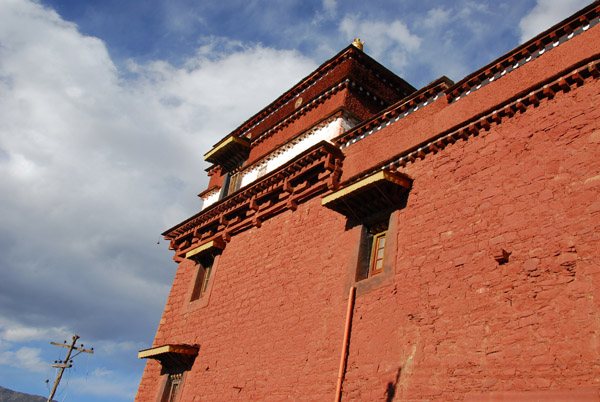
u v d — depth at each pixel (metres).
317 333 13.64
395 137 14.65
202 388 16.48
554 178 10.53
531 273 10.02
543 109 11.42
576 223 9.78
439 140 13.16
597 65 10.73
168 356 18.11
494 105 12.31
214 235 20.47
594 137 10.26
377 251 13.70
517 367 9.45
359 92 19.02
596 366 8.52
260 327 15.63
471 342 10.31
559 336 9.14
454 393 10.09
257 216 18.20
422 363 10.89
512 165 11.41
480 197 11.67
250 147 22.12
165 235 22.80
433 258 11.88
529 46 12.19
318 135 18.47
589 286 9.13
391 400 10.99
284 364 14.07
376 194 13.56
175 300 20.64
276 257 16.59
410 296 11.87
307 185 16.61
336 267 14.21
